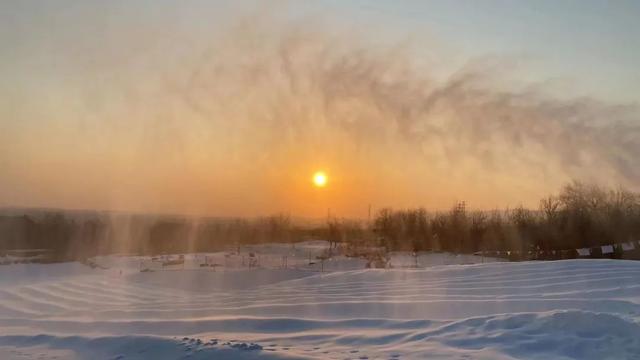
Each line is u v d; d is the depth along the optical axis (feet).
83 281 115.75
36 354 39.19
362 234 205.77
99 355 38.01
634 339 36.78
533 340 37.55
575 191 160.45
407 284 81.41
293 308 59.06
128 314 61.00
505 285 75.97
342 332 43.55
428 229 188.65
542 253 149.79
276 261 153.48
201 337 42.57
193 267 139.95
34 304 83.51
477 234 178.29
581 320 40.19
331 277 95.14
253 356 34.47
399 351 36.47
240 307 62.85
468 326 42.22
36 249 200.54
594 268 88.89
